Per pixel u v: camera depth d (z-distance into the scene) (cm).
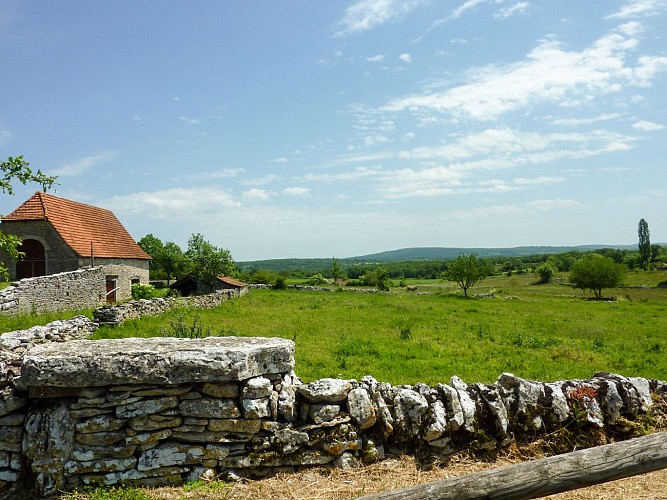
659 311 3503
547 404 655
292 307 2898
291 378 647
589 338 1969
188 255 4419
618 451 372
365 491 545
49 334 1109
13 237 1384
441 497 344
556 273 9794
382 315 2523
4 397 568
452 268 5303
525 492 354
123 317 1703
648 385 700
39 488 541
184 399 580
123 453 561
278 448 583
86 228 3331
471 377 1115
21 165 1302
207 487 552
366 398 614
